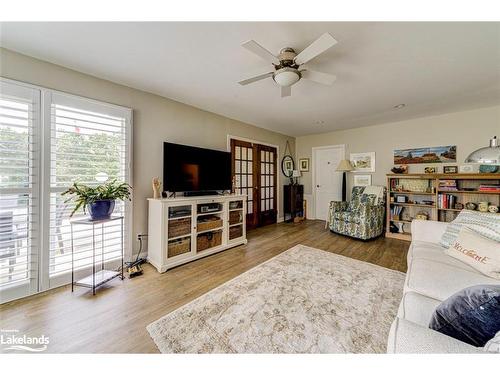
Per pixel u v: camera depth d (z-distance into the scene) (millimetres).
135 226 2686
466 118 3488
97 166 2340
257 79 1969
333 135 5117
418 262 1584
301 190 5504
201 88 2688
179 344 1346
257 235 3994
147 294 1937
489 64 2082
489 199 3254
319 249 3162
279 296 1879
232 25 1560
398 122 4176
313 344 1348
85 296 1902
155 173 2877
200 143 3463
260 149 4703
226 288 2023
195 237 2775
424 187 3766
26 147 1899
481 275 1363
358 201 4301
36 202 1948
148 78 2414
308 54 1655
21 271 1866
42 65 2008
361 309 1696
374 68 2174
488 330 717
